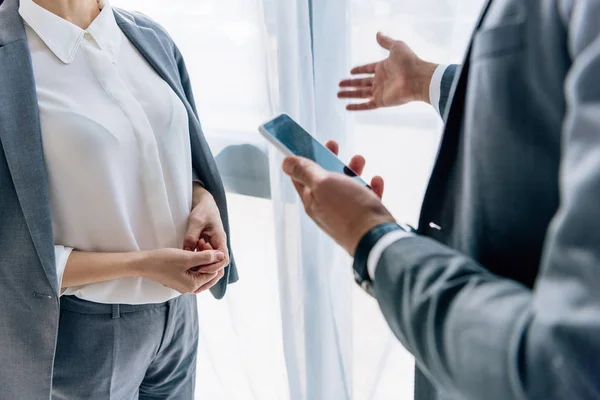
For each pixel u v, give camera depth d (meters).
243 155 1.38
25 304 0.88
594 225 0.31
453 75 0.83
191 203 1.12
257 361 1.50
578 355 0.30
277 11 1.12
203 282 0.97
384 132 1.12
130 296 0.96
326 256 1.23
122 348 0.98
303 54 1.12
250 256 1.44
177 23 1.36
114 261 0.91
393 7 1.04
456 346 0.39
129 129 0.96
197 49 1.36
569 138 0.34
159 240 1.03
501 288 0.39
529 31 0.42
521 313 0.36
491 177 0.46
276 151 1.21
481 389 0.37
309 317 1.25
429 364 0.43
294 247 1.24
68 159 0.89
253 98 1.33
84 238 0.94
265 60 1.20
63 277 0.89
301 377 1.30
